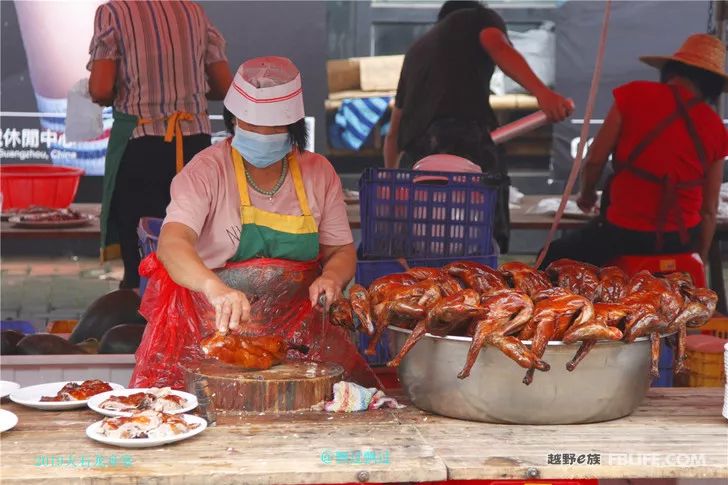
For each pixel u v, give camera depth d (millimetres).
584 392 2301
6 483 1906
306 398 2439
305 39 7797
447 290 2424
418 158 5195
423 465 2027
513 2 7949
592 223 5027
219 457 2066
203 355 2811
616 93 4891
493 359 2283
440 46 5047
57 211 5359
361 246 3699
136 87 4703
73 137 5734
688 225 4887
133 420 2182
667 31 7926
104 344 3826
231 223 2740
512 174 8102
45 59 7555
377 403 2486
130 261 4895
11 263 8773
